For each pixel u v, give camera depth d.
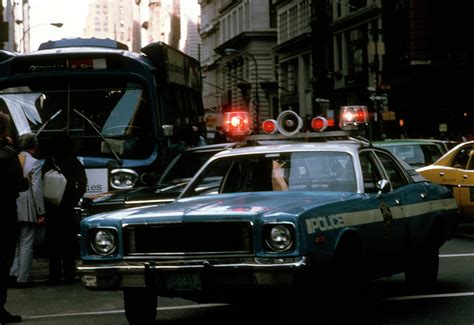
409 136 61.38
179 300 12.48
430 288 12.34
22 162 14.87
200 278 8.96
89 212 14.59
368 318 10.52
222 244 9.02
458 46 59.72
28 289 14.64
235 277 8.87
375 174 11.08
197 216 9.10
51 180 14.91
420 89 60.41
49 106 18.44
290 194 10.24
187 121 21.69
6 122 11.25
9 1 115.25
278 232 8.80
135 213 9.60
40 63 18.48
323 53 82.81
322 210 9.27
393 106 63.84
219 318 10.96
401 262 11.30
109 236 9.43
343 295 9.48
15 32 131.62
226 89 127.62
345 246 9.60
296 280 8.74
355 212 9.87
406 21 60.75
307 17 90.88
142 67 18.45
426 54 59.50
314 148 10.94
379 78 65.50
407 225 11.27
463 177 19.94
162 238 9.23
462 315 10.62
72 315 11.62
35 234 15.11
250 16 113.94
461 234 20.72
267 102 112.12
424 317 10.53
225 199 10.05
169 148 18.72
